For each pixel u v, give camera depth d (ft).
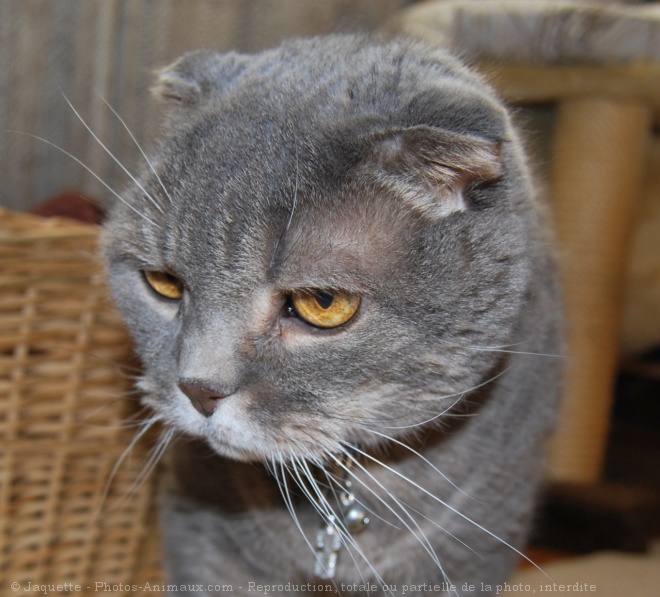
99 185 1.79
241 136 1.01
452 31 1.62
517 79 1.66
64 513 1.25
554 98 1.69
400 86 1.02
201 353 0.99
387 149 0.98
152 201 1.04
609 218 1.70
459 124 0.95
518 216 1.05
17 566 1.23
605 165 1.67
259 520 1.19
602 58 1.60
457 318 1.02
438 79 1.04
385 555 1.18
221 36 1.99
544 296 1.18
